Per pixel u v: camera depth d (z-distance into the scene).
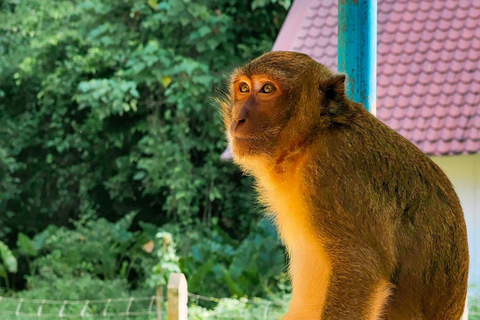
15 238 20.52
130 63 17.70
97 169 20.53
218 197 18.92
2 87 20.31
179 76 17.91
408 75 13.50
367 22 4.46
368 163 3.69
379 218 3.62
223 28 18.05
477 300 10.99
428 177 3.77
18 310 13.93
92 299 15.07
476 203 12.42
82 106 18.38
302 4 14.42
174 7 17.88
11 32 20.45
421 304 3.65
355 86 4.48
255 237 15.51
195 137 19.25
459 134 12.51
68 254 17.02
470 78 13.20
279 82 3.86
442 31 13.93
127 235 17.58
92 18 18.92
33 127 20.38
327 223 3.66
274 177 3.93
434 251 3.64
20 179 20.58
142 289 15.95
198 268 15.56
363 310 3.55
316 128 3.82
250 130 3.88
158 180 18.70
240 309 11.88
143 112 19.94
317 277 4.02
